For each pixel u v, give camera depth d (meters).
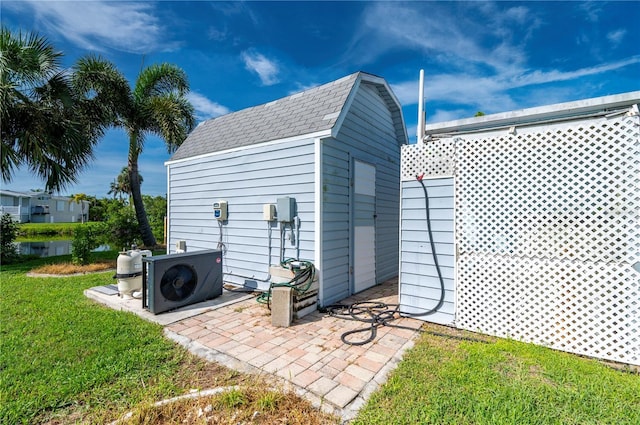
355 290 5.39
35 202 32.81
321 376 2.59
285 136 4.80
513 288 3.42
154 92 10.89
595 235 3.05
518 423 1.95
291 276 4.21
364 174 5.73
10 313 4.05
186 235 6.74
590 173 3.08
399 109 6.79
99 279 6.23
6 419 1.99
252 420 2.02
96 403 2.20
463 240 3.73
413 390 2.36
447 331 3.64
